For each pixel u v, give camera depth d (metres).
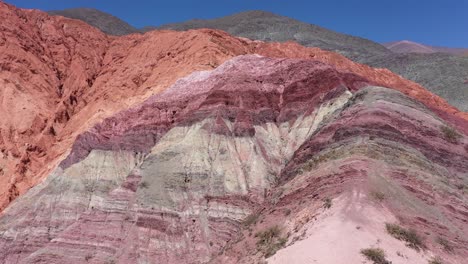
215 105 46.97
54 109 68.81
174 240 39.16
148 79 63.09
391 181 30.47
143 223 40.41
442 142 36.44
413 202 29.41
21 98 68.00
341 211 27.84
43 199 46.59
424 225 27.92
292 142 44.47
